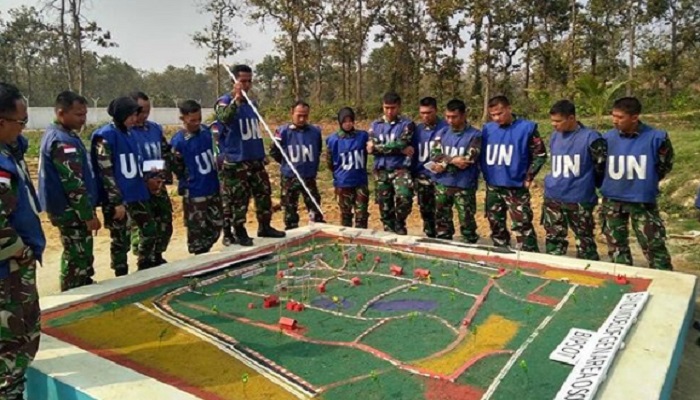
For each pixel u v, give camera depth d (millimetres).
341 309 3834
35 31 42875
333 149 6473
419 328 3473
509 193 5586
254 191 5727
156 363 3023
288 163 6004
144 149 4883
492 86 32969
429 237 6043
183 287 4305
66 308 3855
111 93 60438
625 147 4762
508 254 4969
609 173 4883
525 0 31812
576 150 5078
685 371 3537
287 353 3141
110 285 4223
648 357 2908
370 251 5336
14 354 2812
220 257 5012
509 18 31422
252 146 5555
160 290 4242
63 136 3932
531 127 5430
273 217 8828
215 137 5555
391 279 4473
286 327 3490
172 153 5383
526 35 31500
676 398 3225
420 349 3170
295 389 2738
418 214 8750
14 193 2793
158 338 3357
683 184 8617
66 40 26266
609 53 32688
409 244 5438
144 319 3666
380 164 6324
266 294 4172
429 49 32719
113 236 4754
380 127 6234
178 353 3148
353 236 5773
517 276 4434
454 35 32344
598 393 2572
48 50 44375
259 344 3264
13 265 2797
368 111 30250
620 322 3303
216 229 5727
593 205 5160
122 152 4660
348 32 31844
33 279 2932
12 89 2805
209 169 5582
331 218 8656
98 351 3180
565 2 32125
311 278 4516
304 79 36812
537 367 2906
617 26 31641
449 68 32656
